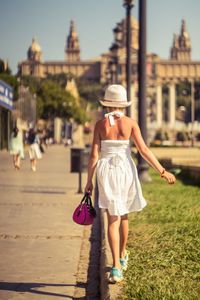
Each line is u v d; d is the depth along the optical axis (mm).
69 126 189875
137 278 10516
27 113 119188
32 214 20281
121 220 10938
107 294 9484
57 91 189500
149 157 10430
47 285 10852
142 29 33094
